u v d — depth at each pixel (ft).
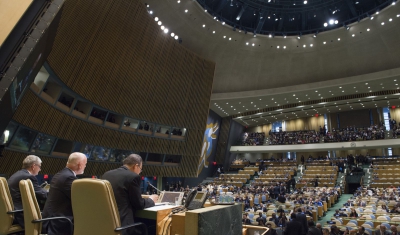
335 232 26.17
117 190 8.97
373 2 75.41
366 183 80.28
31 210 8.93
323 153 123.03
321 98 98.43
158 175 71.46
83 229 7.95
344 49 81.25
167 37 70.38
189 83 76.43
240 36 82.28
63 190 9.95
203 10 72.74
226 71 90.12
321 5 77.30
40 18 18.90
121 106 58.29
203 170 105.70
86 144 52.47
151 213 9.41
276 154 134.21
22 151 38.55
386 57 77.92
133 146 63.67
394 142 90.58
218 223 8.56
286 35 84.94
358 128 107.76
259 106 106.63
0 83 16.85
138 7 61.21
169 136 72.38
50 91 43.98
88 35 48.73
